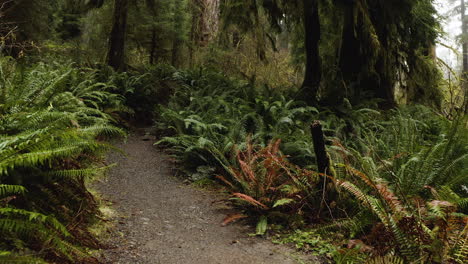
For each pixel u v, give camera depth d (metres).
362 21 9.03
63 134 2.75
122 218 3.77
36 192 2.66
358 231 3.58
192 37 16.44
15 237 2.29
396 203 3.17
